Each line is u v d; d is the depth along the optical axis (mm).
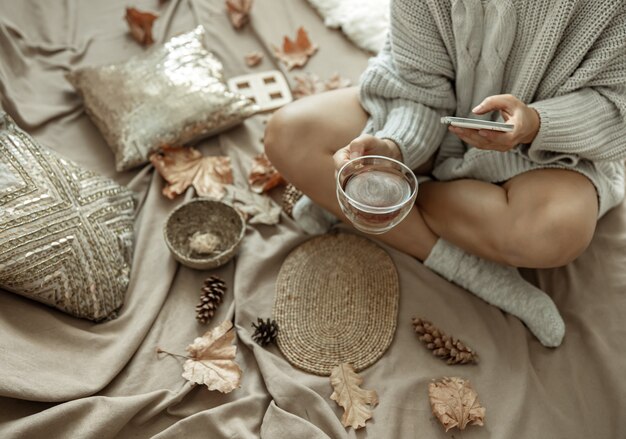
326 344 1362
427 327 1359
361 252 1468
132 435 1254
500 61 1260
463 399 1274
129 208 1505
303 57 1796
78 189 1418
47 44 1791
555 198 1271
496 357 1339
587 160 1321
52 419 1205
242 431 1238
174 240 1477
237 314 1386
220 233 1512
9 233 1291
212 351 1330
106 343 1333
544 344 1352
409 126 1309
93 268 1358
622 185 1444
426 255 1431
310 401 1271
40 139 1626
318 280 1437
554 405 1290
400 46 1307
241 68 1800
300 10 1908
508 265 1369
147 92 1619
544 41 1213
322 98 1396
